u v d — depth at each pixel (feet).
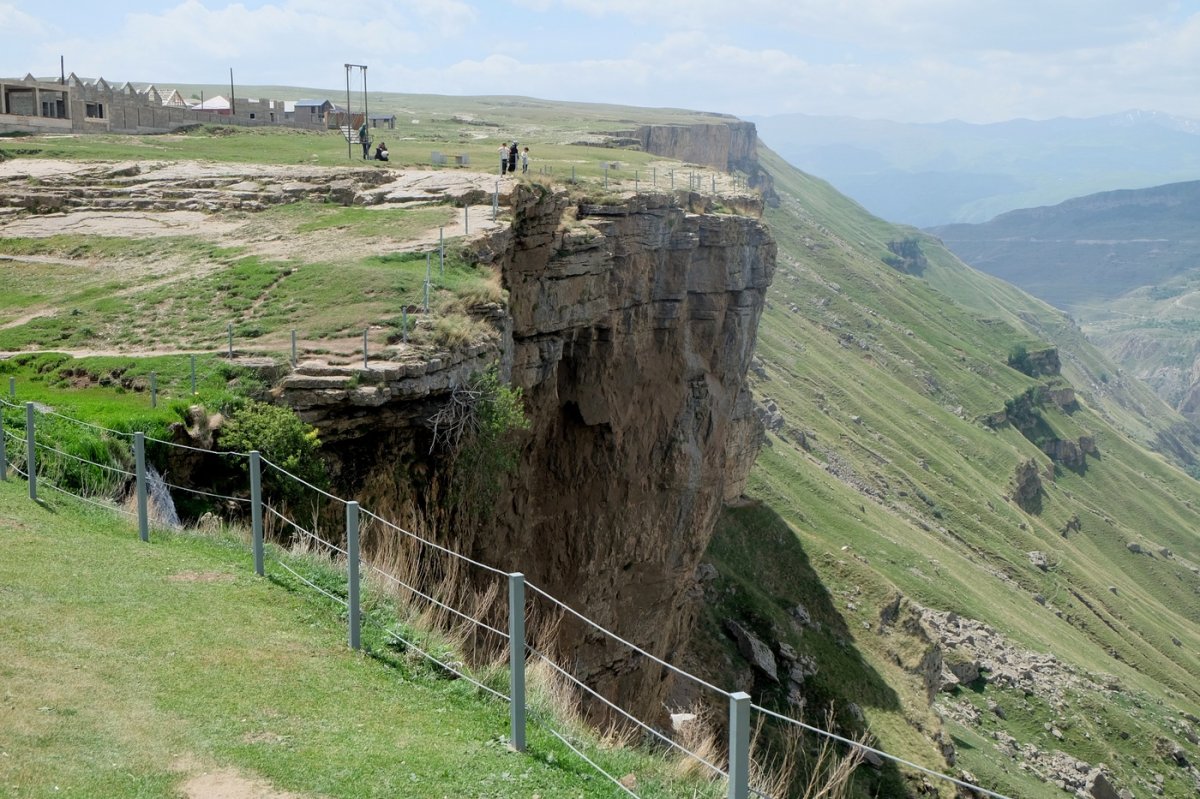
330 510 95.20
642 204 179.73
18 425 86.99
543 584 171.01
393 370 100.78
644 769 54.34
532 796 46.85
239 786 42.98
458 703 56.29
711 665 238.48
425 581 83.35
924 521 521.65
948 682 334.85
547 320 154.92
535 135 492.95
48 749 43.04
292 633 60.13
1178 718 386.73
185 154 247.70
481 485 119.44
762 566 310.24
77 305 132.67
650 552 192.75
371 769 46.24
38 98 321.11
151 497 82.23
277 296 126.31
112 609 59.06
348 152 253.03
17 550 65.82
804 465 460.96
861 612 311.27
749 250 217.36
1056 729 333.01
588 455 177.88
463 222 151.53
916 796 225.56
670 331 193.77
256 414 93.56
